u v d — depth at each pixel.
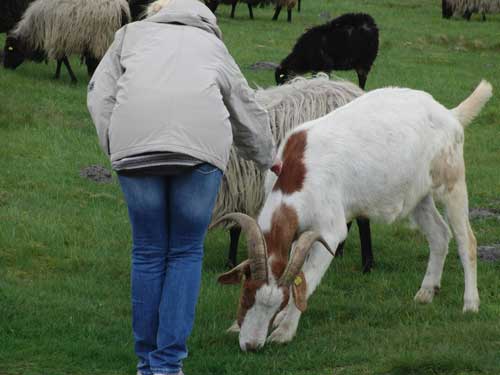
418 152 6.59
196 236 4.64
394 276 7.71
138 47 4.62
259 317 5.39
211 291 6.93
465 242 6.77
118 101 4.49
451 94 16.97
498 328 5.93
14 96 13.98
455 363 5.13
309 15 27.19
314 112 7.73
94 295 6.84
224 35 21.69
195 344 5.75
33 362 5.34
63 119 13.05
